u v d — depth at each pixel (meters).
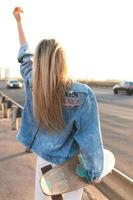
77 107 2.74
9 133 12.87
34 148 2.97
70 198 2.89
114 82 84.94
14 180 7.16
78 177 2.85
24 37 3.36
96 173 2.76
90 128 2.76
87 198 6.16
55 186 2.78
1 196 6.25
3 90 56.12
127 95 45.38
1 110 20.83
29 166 8.27
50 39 2.81
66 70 2.78
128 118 19.89
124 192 5.11
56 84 2.74
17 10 3.42
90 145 2.74
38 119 2.84
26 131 2.99
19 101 29.16
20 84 64.69
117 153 10.42
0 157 9.12
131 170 8.43
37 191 3.07
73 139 2.85
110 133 14.20
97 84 82.50
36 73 2.79
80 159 2.86
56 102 2.75
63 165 2.87
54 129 2.82
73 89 2.76
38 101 2.79
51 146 2.87
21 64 3.11
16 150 9.95
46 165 2.94
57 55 2.75
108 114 21.94
